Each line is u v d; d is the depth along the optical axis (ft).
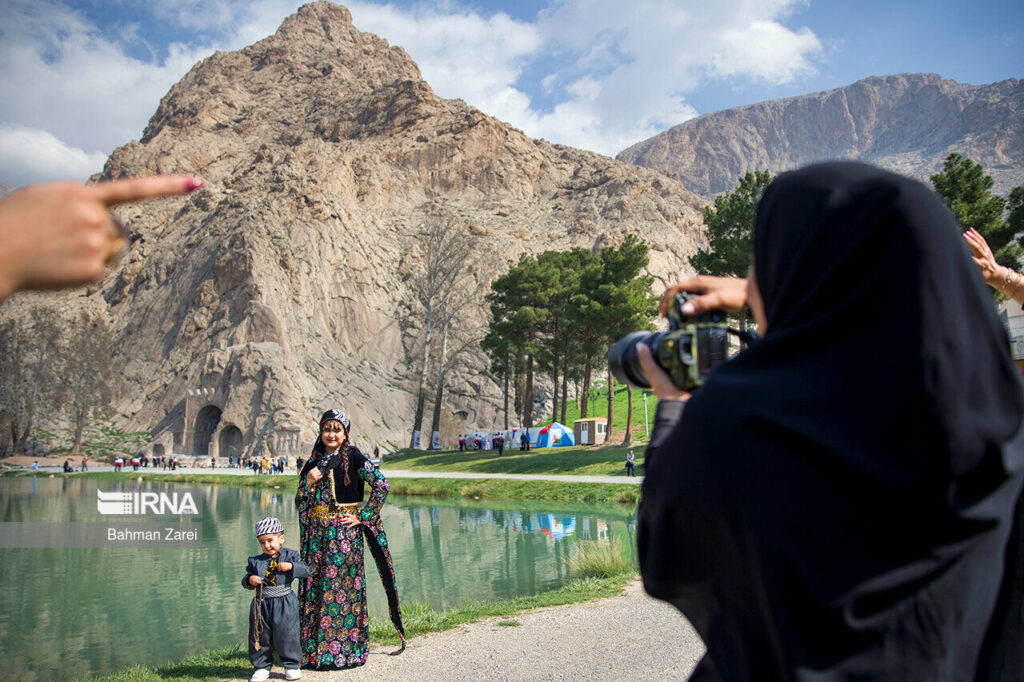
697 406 2.98
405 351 336.29
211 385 281.33
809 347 2.88
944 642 2.59
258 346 281.13
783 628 2.59
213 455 267.18
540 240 434.71
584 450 150.61
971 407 2.61
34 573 49.83
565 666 21.02
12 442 272.92
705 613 3.09
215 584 45.37
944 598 2.59
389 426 289.12
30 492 141.59
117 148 511.81
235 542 65.57
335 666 21.99
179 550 60.75
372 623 28.43
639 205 462.60
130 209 404.98
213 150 517.14
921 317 2.60
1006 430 2.71
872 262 2.78
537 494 105.81
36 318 289.74
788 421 2.67
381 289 364.17
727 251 122.93
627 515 81.00
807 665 2.54
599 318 156.97
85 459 239.50
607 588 34.35
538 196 506.07
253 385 272.72
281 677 21.66
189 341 313.94
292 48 650.43
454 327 313.32
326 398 283.38
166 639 31.83
